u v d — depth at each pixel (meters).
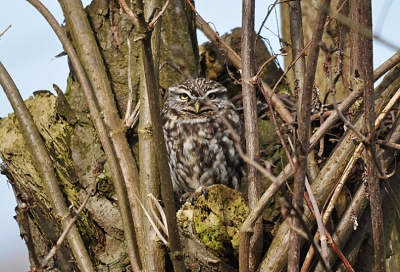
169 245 5.05
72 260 5.77
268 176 4.27
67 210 6.21
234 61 8.18
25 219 4.34
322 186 5.65
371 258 5.94
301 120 4.55
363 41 4.68
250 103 5.75
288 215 4.37
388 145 5.44
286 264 5.54
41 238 6.91
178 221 5.79
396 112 6.36
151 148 5.98
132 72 6.99
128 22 7.07
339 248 5.65
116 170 6.12
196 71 7.82
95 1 7.14
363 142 4.72
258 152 5.68
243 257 5.14
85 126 6.66
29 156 6.67
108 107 6.44
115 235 6.44
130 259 5.81
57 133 6.62
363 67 4.72
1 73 6.52
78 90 6.83
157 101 4.73
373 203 4.86
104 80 6.58
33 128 6.46
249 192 5.65
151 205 5.44
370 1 4.59
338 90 7.84
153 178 5.89
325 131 5.20
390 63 5.73
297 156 4.61
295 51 6.52
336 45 6.93
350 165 5.46
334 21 7.43
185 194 7.66
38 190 6.68
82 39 6.71
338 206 6.16
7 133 6.92
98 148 6.56
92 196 6.45
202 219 5.81
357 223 5.71
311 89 4.48
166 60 7.45
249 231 5.11
